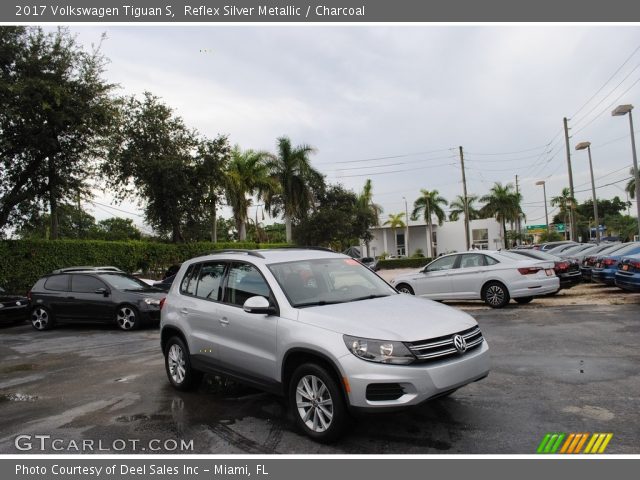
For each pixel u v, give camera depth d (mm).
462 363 4234
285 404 5516
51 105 19234
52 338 11688
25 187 21234
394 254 70688
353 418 4250
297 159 38562
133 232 56438
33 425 5203
